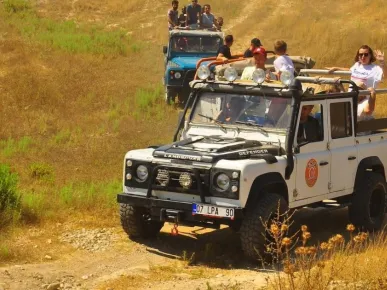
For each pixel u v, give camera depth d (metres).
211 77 17.94
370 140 18.78
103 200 20.05
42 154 27.88
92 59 47.59
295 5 61.91
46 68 44.31
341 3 61.25
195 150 15.78
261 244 15.31
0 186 18.33
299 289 13.24
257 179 15.46
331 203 18.27
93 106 37.25
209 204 15.26
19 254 16.03
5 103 35.91
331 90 18.78
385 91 19.33
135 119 34.62
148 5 65.56
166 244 17.25
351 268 14.41
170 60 37.31
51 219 18.52
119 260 16.06
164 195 15.87
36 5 64.50
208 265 15.83
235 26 57.62
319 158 17.00
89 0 66.31
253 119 16.94
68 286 14.22
